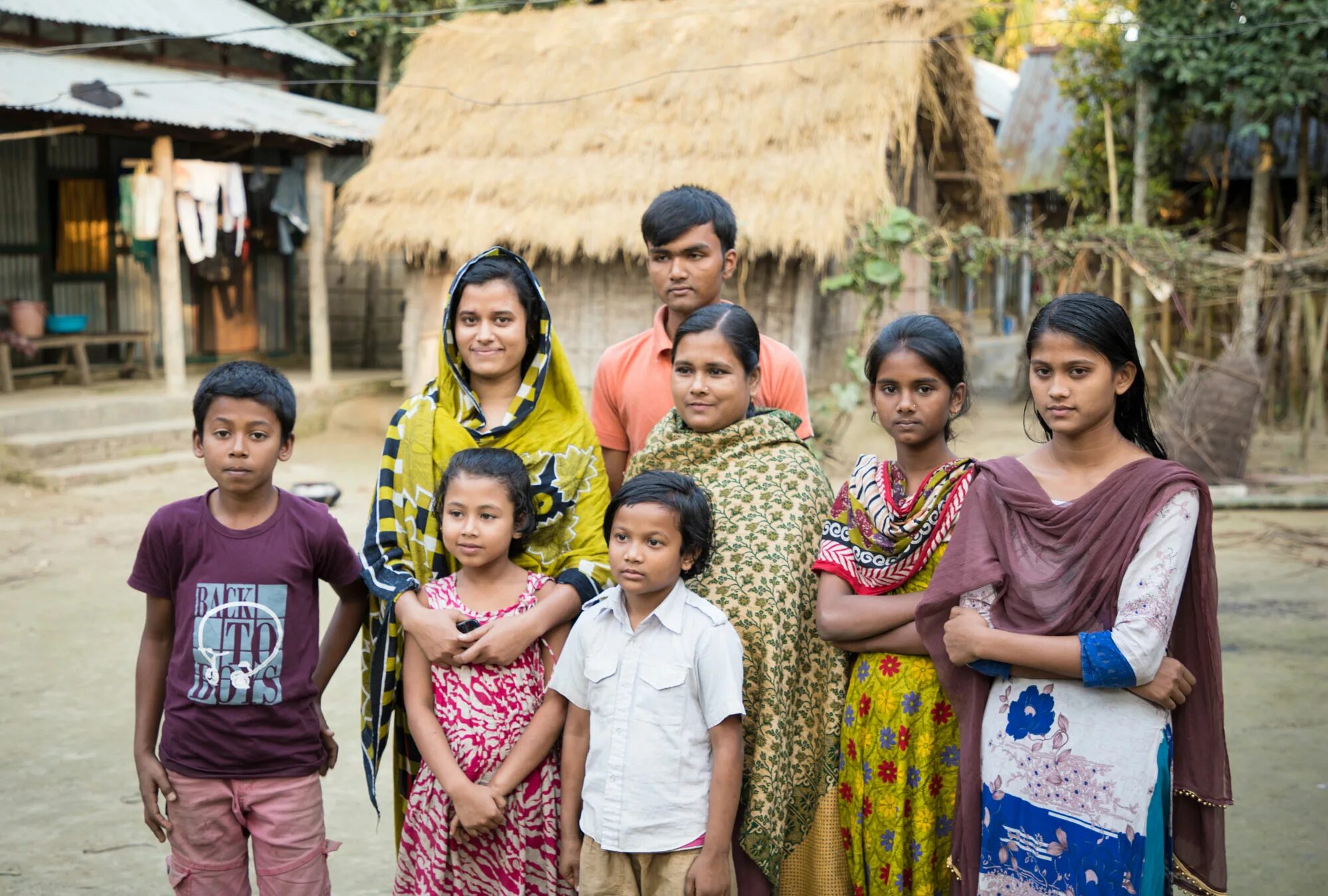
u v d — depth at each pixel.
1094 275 10.71
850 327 10.95
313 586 2.53
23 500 8.77
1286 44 10.88
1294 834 3.51
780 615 2.42
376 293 15.26
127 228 10.98
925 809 2.36
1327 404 11.40
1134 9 12.40
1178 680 2.09
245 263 13.68
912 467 2.46
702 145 9.72
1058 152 15.52
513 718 2.39
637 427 3.00
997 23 21.91
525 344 2.55
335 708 4.75
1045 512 2.18
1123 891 2.08
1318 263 9.77
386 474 2.59
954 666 2.27
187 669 2.43
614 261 10.39
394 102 11.73
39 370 11.36
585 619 2.36
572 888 2.40
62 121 10.06
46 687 4.93
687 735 2.27
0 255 11.34
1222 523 7.95
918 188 11.30
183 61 12.55
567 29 11.53
